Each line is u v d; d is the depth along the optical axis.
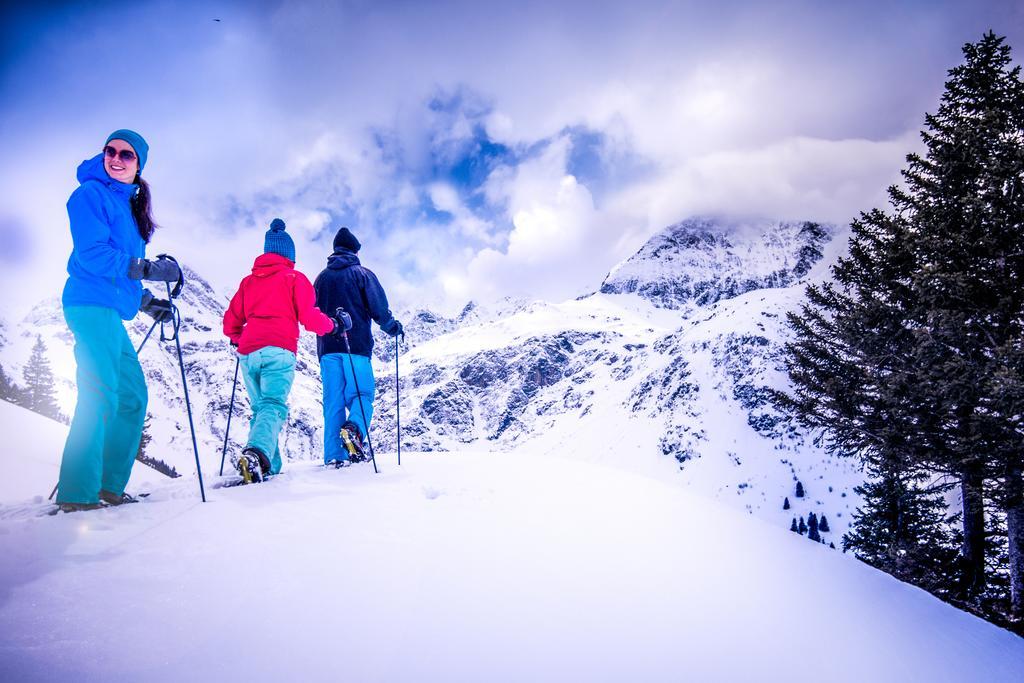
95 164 2.92
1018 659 2.78
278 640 1.64
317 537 2.45
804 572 3.06
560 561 2.49
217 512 2.70
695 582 2.51
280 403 3.87
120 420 2.99
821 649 2.19
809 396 13.11
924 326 10.16
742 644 2.06
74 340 2.79
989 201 10.46
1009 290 10.21
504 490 3.65
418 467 4.40
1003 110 11.60
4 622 1.55
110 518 2.50
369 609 1.88
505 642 1.79
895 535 17.75
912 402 10.77
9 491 4.88
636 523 3.22
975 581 12.21
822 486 158.12
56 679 1.34
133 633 1.59
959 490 15.33
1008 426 9.34
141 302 3.09
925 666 2.33
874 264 12.38
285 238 4.26
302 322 4.19
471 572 2.26
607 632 1.95
